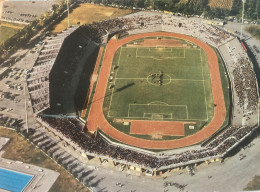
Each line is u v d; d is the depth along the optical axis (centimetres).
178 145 18825
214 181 16588
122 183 16688
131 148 18788
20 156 18250
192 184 16500
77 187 16500
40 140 19175
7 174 17275
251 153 17938
